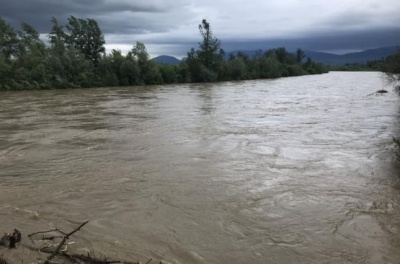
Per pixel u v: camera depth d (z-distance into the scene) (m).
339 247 6.82
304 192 9.65
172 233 7.30
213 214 8.23
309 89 50.69
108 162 12.55
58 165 12.22
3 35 55.78
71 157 13.22
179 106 29.59
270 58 94.06
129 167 11.94
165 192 9.61
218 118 22.81
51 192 9.61
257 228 7.56
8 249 6.23
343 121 21.58
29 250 6.26
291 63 118.88
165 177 10.88
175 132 17.97
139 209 8.49
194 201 9.00
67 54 57.50
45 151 14.12
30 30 58.69
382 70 29.17
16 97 39.03
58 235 7.00
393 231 7.45
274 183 10.36
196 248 6.73
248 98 37.09
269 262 6.30
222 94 42.56
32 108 28.48
